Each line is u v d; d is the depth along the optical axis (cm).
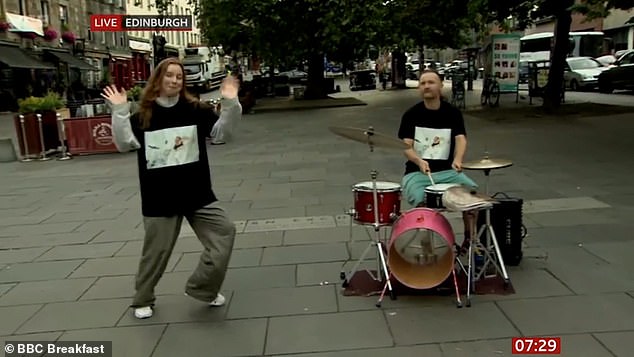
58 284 491
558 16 1574
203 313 418
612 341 348
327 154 1131
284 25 2239
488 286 434
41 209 788
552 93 1650
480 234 454
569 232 559
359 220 434
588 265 472
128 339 384
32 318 423
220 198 789
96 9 4031
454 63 5247
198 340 377
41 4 3328
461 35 2500
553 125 1368
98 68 4012
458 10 1673
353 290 441
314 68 2658
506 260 474
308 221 646
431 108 475
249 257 536
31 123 1245
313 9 2131
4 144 1253
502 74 1941
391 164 985
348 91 3678
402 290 435
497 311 396
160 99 388
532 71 1977
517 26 1889
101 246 598
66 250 589
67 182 984
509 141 1174
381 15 1983
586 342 348
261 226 637
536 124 1404
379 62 4741
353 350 353
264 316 408
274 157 1131
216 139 402
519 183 787
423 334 369
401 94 2967
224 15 2305
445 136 471
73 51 3606
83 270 525
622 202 660
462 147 464
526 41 3666
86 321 414
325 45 2186
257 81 3244
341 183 850
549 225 586
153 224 394
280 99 3028
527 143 1137
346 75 6594
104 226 679
